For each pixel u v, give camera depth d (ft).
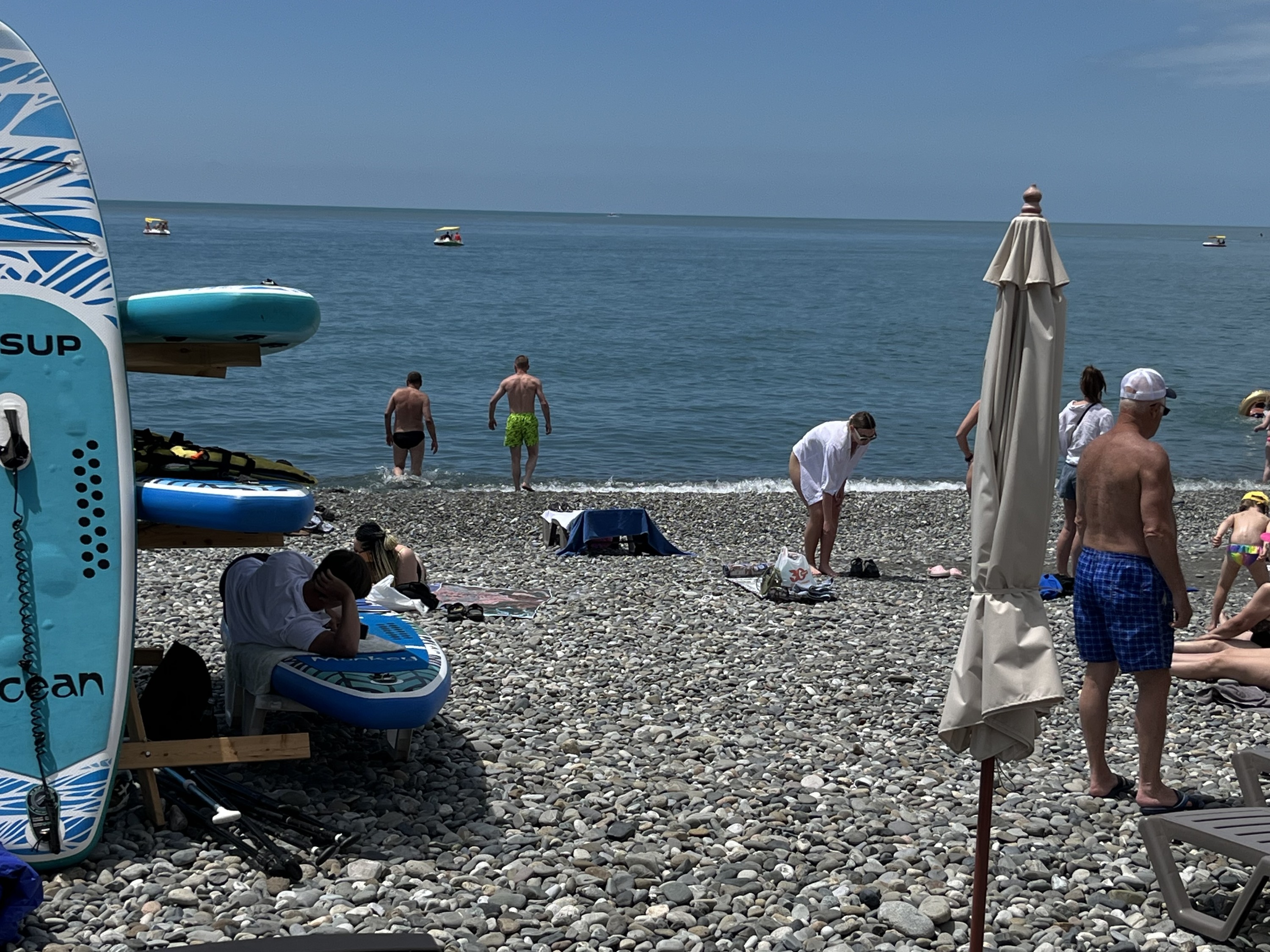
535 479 73.36
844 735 23.90
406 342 143.43
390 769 20.72
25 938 14.17
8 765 16.19
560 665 28.45
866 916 15.65
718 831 18.53
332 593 20.15
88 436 16.90
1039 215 13.10
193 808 17.79
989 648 13.23
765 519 59.11
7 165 16.76
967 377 131.44
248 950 12.78
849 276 368.48
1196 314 230.48
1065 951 14.92
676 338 162.09
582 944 14.76
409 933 13.34
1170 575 18.86
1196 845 15.51
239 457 18.66
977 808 19.56
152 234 510.99
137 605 33.42
